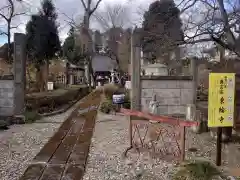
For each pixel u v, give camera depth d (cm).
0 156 595
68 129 895
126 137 762
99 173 502
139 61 1064
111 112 1246
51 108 1255
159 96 1091
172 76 1095
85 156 596
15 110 1044
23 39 1042
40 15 1941
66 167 527
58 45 2019
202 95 1512
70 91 1945
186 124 525
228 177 468
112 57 3359
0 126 876
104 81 4403
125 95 1509
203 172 472
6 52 2003
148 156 589
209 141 720
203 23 699
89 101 1852
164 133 682
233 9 693
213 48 915
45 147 669
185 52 918
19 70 1044
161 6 789
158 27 773
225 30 671
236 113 655
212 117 514
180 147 598
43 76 2048
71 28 3069
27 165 538
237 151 626
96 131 864
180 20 760
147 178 479
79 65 4041
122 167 533
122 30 2947
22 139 749
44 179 468
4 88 1048
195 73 1113
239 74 648
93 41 3050
